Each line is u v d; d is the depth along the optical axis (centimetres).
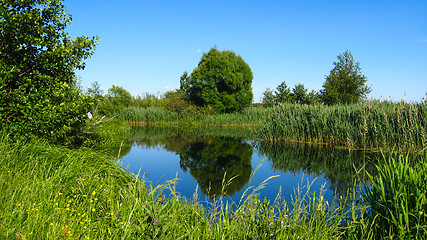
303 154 1178
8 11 568
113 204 393
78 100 670
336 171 865
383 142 1170
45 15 688
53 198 370
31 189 367
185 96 3941
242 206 378
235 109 3900
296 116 1562
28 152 488
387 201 341
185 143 1598
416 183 320
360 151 1177
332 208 444
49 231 286
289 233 338
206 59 3894
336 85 2480
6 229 272
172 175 831
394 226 329
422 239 298
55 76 682
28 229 279
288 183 736
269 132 1639
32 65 642
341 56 2523
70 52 668
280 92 3212
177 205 391
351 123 1342
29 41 609
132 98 4194
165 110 3631
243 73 3978
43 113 577
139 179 486
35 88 601
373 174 803
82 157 514
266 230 341
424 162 365
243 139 1817
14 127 538
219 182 760
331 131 1402
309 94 2980
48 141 605
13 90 573
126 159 1054
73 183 427
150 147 1404
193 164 1004
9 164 430
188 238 326
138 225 317
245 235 330
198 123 3328
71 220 328
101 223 343
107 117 2500
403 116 1148
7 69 564
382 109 1202
